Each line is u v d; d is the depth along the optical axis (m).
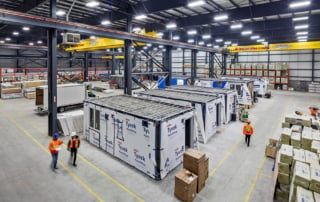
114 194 6.59
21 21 8.84
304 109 19.59
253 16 12.88
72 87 17.52
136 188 6.93
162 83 21.86
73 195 6.50
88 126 10.72
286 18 17.16
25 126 13.44
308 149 7.43
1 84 23.48
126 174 7.77
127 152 8.47
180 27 16.55
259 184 7.23
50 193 6.57
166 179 7.52
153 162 7.41
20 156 9.11
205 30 21.14
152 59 17.78
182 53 47.50
